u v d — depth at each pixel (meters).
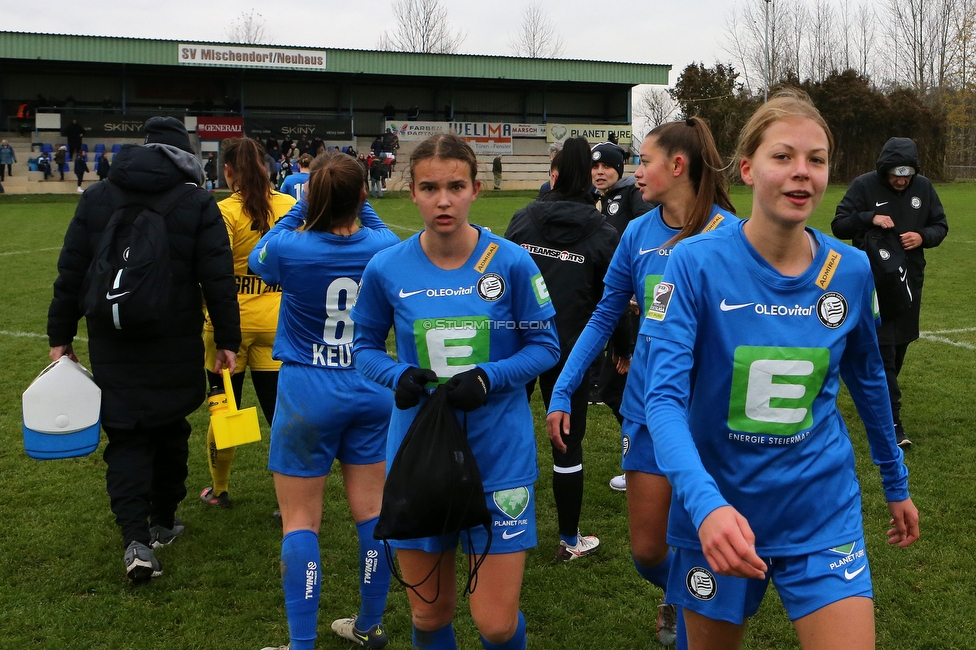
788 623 3.54
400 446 2.52
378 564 3.33
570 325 4.07
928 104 51.72
